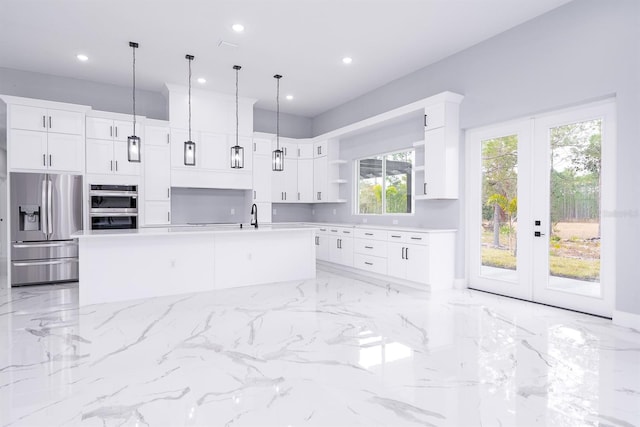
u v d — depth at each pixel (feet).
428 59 16.20
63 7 12.00
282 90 20.59
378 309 12.14
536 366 7.72
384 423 5.68
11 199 15.71
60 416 5.83
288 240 17.04
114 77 18.52
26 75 17.58
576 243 11.89
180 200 21.63
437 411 6.02
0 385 6.84
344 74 18.07
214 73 17.95
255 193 22.70
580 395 6.52
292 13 12.41
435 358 8.14
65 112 16.87
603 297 11.16
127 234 12.66
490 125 14.49
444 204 16.08
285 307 12.37
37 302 13.10
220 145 21.30
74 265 16.98
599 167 11.31
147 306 12.48
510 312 11.78
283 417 5.83
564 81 11.69
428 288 14.92
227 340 9.20
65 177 16.79
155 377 7.18
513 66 13.24
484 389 6.75
